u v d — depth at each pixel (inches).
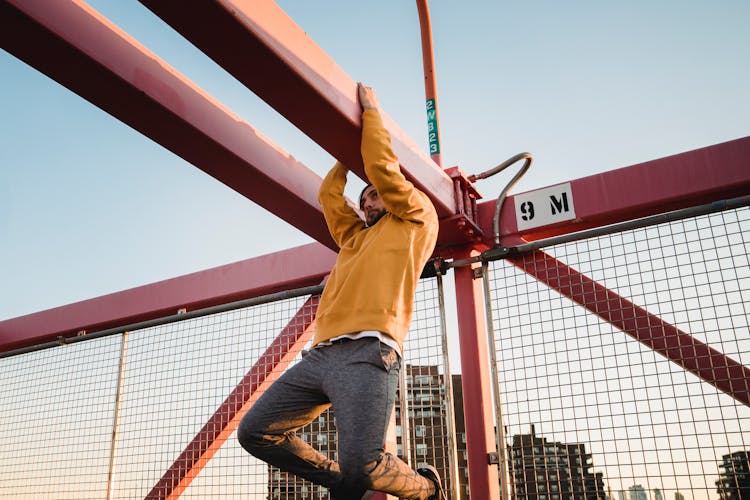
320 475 69.0
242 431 65.6
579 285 96.9
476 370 102.3
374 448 58.6
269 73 61.5
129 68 64.8
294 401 65.1
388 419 60.9
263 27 57.4
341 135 72.7
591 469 83.1
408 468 65.7
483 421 98.7
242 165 80.9
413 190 68.0
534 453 88.5
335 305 64.7
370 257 65.4
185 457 118.8
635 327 90.7
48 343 154.1
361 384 59.6
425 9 110.5
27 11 54.7
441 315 105.5
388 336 62.2
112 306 146.9
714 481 74.5
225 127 77.9
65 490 132.5
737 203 86.6
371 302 62.7
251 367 119.0
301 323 118.3
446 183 100.4
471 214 106.7
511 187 106.4
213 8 52.6
